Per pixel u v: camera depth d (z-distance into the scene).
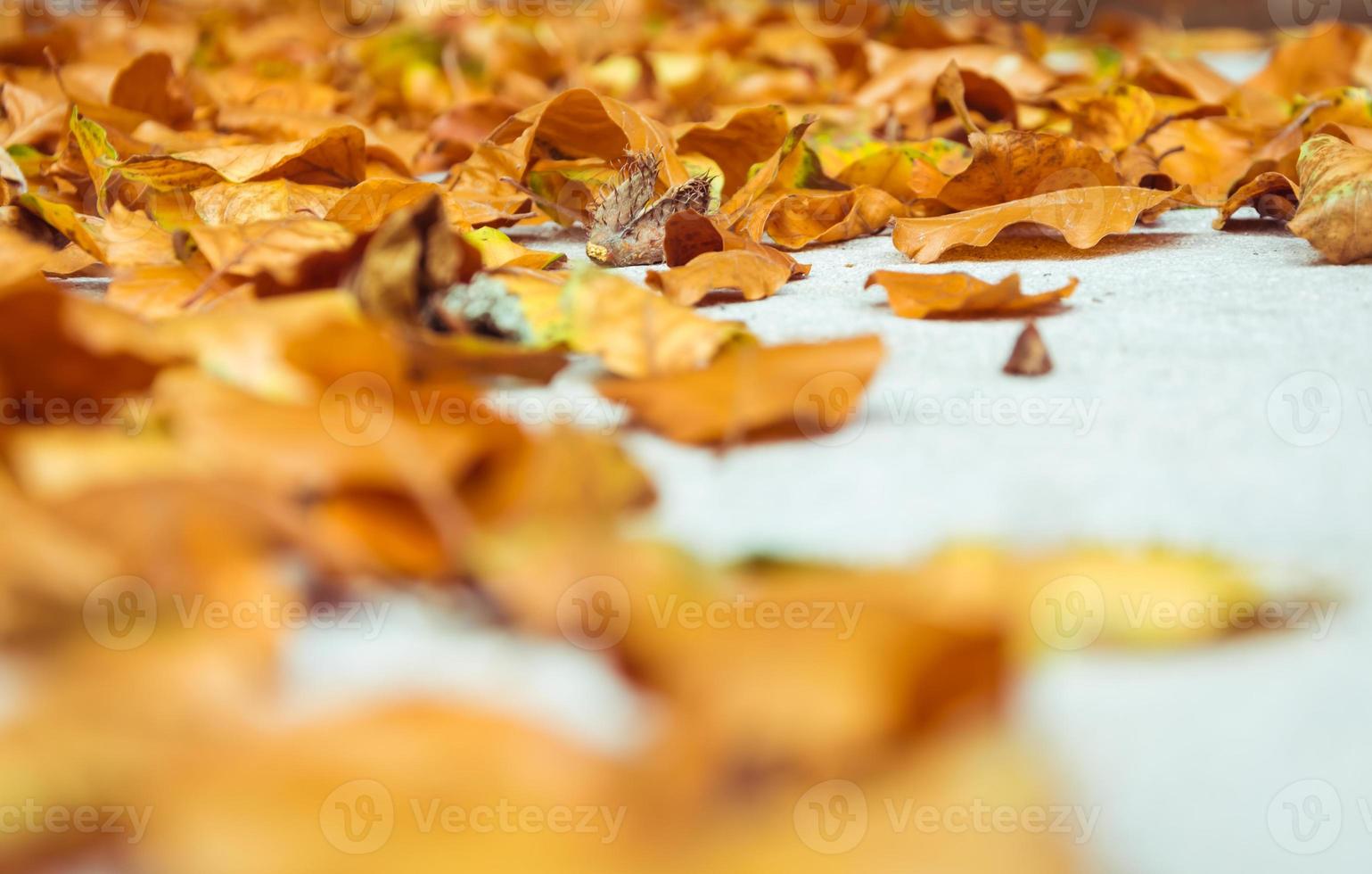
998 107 1.80
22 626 1.00
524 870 0.81
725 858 0.81
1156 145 1.55
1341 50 2.13
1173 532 1.05
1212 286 1.26
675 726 0.91
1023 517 1.06
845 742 0.87
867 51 2.35
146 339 1.07
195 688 0.98
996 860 0.81
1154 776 0.98
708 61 2.13
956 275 1.22
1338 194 1.29
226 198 1.33
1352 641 1.01
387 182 1.31
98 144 1.36
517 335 1.14
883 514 1.06
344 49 2.25
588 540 1.00
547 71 2.32
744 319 1.23
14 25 2.38
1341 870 0.88
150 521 1.00
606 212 1.34
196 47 2.64
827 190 1.44
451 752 0.85
